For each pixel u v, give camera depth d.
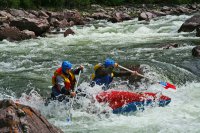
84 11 57.81
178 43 29.20
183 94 18.58
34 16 46.41
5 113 9.79
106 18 52.09
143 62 22.95
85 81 19.88
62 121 15.20
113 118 15.41
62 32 38.56
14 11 46.50
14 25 36.78
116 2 69.06
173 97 18.03
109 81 17.53
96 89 17.00
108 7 65.38
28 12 48.88
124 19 49.06
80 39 34.69
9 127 9.54
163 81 20.27
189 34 34.16
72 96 15.92
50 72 22.38
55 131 10.42
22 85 19.53
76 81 17.09
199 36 32.56
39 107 16.47
